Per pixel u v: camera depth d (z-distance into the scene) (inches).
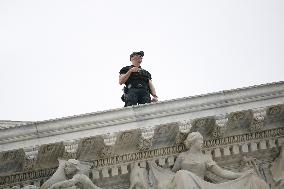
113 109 1161.4
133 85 1263.5
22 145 1146.0
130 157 1163.9
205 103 1174.3
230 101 1179.3
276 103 1180.5
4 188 1153.4
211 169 1146.0
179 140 1169.4
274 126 1195.9
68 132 1149.7
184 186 1096.8
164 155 1170.0
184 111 1168.8
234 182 1131.3
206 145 1178.0
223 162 1179.9
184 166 1144.2
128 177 1157.1
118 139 1151.6
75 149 1141.7
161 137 1173.1
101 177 1152.2
